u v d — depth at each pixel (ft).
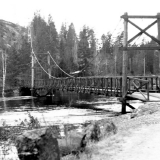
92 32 238.68
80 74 183.42
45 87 138.51
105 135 25.52
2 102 106.63
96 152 19.35
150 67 211.61
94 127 24.76
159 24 57.77
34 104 97.76
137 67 209.87
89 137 23.61
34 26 274.98
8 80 179.93
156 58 213.05
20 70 185.47
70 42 243.60
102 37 228.22
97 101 104.01
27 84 164.66
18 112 71.77
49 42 211.61
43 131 14.82
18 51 202.59
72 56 221.87
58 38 249.75
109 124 27.73
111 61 199.62
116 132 26.78
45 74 191.62
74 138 19.83
